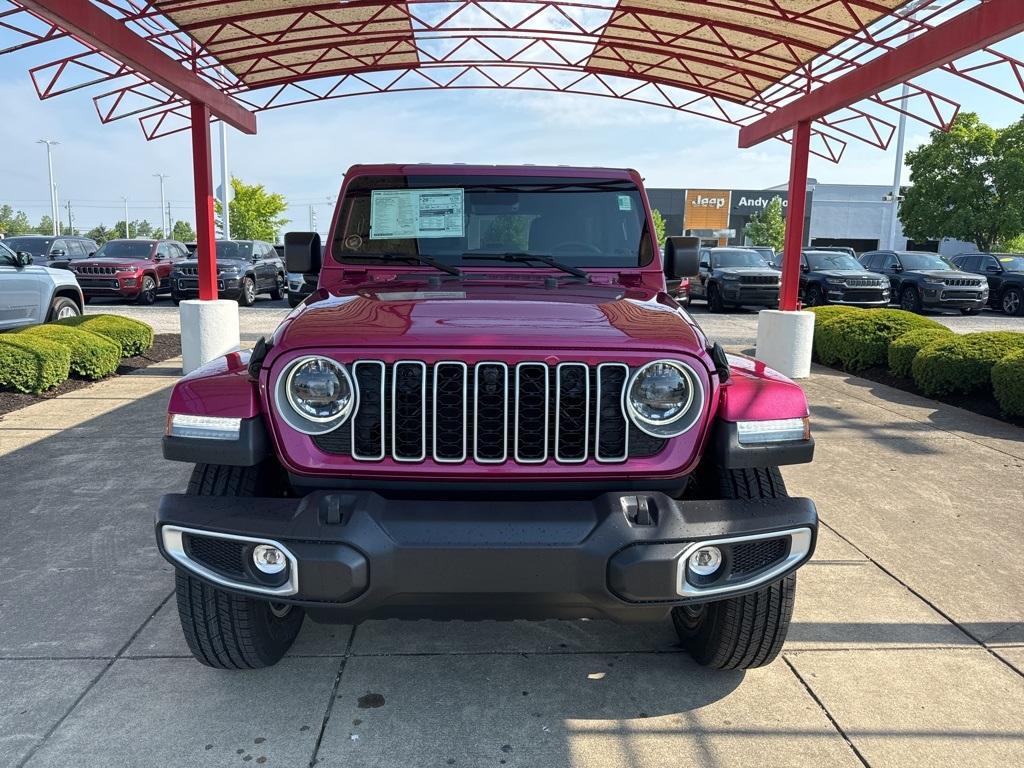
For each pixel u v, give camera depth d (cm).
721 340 1375
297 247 393
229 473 277
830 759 265
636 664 324
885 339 1020
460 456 254
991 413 789
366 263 375
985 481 569
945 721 286
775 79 1045
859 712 291
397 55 1146
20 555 421
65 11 682
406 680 309
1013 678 315
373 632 347
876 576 407
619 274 373
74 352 899
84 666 316
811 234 5781
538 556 234
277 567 249
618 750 269
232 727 278
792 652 334
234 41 959
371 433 254
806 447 264
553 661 325
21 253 995
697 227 6159
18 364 811
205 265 1013
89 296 1948
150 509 493
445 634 346
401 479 254
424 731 278
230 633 285
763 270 1933
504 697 299
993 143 3055
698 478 304
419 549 233
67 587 384
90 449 628
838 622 359
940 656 331
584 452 253
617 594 239
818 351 1124
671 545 238
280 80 1102
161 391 872
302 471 254
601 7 925
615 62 1162
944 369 845
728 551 249
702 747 271
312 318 272
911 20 764
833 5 803
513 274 372
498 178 385
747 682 311
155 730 276
